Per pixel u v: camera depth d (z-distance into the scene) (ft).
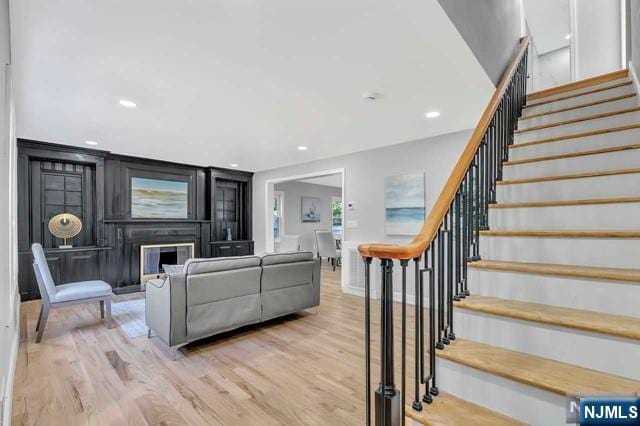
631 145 6.57
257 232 24.25
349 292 17.47
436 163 14.33
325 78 8.37
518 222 6.72
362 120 11.88
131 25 6.05
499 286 5.57
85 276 16.21
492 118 7.10
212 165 21.34
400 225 15.56
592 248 5.37
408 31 6.32
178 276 9.25
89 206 17.07
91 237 17.10
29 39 6.42
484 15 7.66
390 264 4.21
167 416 6.31
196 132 13.34
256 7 5.56
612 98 8.35
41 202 15.64
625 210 5.60
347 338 10.59
